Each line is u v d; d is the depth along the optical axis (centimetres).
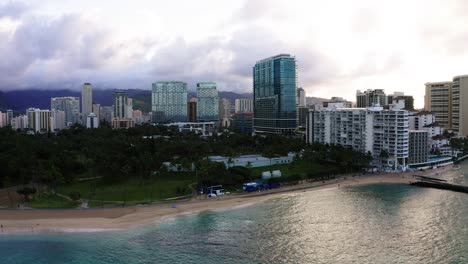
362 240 15125
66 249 14150
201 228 16538
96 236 15438
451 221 17550
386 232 16062
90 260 13238
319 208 19962
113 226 16600
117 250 14050
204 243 14750
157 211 18962
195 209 19488
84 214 18125
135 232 15938
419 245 14550
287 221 17638
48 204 19662
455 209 19650
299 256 13538
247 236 15575
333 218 18112
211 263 12938
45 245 14500
